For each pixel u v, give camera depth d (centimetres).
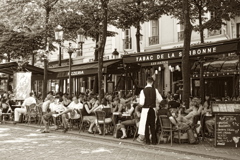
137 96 1442
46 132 1291
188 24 1002
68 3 1983
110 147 918
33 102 1605
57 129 1380
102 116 1162
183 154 817
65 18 1939
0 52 2202
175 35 2286
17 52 2225
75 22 1964
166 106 979
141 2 1873
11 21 2042
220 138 894
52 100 1386
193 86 2050
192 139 955
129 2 1828
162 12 1730
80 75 1661
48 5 1852
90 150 852
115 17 1919
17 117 1647
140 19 1881
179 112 1002
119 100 1293
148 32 2480
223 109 915
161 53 1060
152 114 950
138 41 1894
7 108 1806
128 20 1938
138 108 1038
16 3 1942
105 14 1376
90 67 1606
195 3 1523
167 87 2289
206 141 1010
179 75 2250
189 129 962
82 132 1270
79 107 1332
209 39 2077
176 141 1002
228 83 1903
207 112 1105
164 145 934
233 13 1530
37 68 1842
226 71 1683
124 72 1775
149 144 948
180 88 2145
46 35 1934
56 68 1964
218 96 1945
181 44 2222
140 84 2186
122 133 1120
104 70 1529
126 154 799
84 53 3017
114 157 752
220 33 2019
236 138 892
